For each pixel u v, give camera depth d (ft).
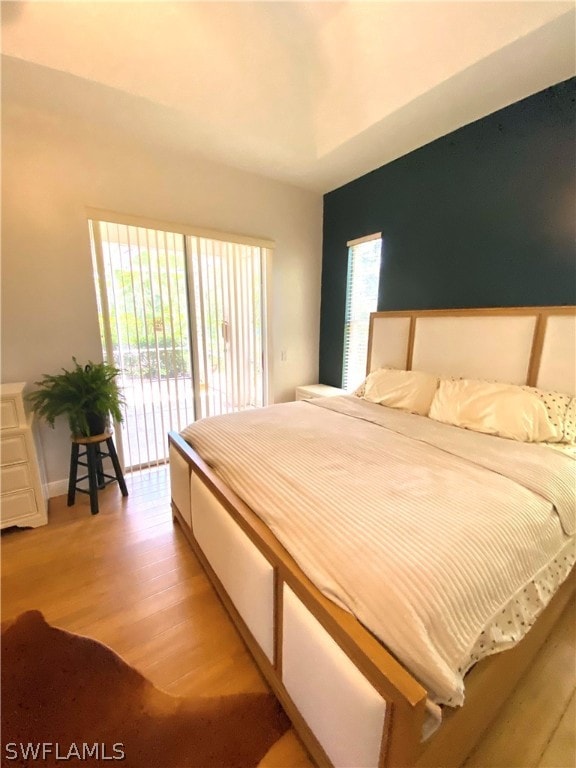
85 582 5.69
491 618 3.04
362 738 2.59
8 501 6.81
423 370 8.83
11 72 5.93
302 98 7.50
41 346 7.72
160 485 8.95
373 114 7.42
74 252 7.80
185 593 5.49
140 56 5.99
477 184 7.62
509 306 7.37
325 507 3.76
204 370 10.29
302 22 5.80
